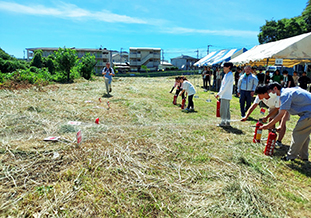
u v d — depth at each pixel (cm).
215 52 1930
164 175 307
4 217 210
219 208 240
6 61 1681
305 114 340
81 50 4916
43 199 241
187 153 382
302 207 247
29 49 4938
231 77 527
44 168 301
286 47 824
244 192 267
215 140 452
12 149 339
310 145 444
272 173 322
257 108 852
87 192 257
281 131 426
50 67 2556
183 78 754
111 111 673
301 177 315
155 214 229
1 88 909
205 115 691
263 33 2402
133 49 5484
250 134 499
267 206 246
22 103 675
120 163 329
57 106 676
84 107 699
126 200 248
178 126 539
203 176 307
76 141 396
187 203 247
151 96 1028
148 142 425
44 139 391
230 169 331
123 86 1365
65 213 222
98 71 4975
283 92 357
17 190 252
